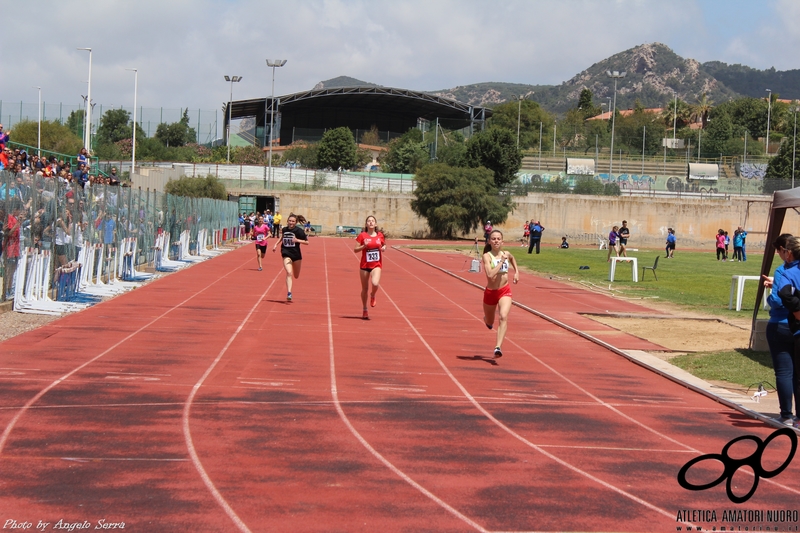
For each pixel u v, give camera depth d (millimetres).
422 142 97500
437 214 65812
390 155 96750
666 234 69875
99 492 5531
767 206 69812
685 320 17641
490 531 5168
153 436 6965
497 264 11906
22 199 14039
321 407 8422
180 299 17406
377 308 17812
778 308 8555
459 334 14547
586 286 25969
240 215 57594
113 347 11219
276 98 106688
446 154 80188
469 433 7699
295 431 7398
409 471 6371
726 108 132875
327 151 95250
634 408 9328
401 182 72875
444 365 11414
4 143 20688
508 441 7484
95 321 13523
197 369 10047
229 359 10852
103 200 19109
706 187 76438
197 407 8094
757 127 127625
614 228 35156
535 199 69750
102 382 9000
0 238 13219
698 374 11578
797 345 8312
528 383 10492
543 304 20312
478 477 6312
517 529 5227
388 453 6852
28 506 5215
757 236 70062
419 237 69188
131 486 5676
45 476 5809
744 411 9250
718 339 14867
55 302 15430
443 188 66688
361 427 7688
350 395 9086
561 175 75625
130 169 58125
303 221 18328
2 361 9859
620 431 8133
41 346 10984
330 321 15219
